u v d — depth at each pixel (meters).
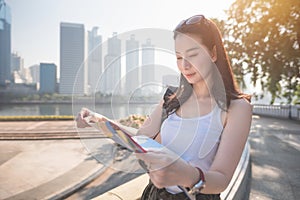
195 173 0.65
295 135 9.22
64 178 4.90
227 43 12.61
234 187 3.00
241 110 0.90
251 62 12.31
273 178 4.22
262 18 11.04
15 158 6.48
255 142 7.78
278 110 17.97
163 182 0.57
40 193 4.21
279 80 11.71
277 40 10.72
